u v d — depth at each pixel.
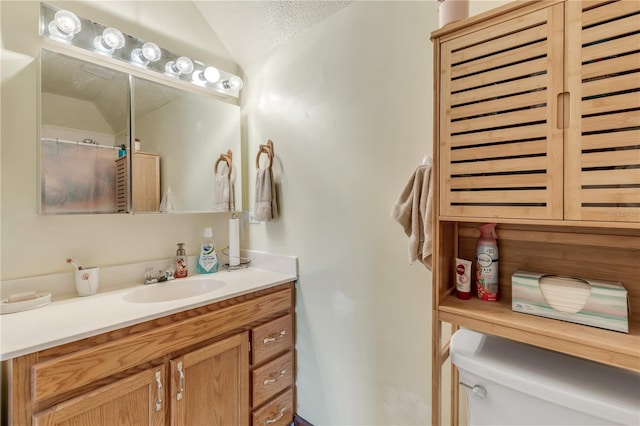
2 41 1.10
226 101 1.84
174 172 1.56
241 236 1.86
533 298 0.77
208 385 1.18
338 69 1.36
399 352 1.19
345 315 1.36
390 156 1.20
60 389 0.83
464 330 0.97
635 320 0.74
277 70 1.64
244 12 1.57
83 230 1.30
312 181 1.48
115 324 0.94
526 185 0.70
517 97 0.71
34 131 1.17
